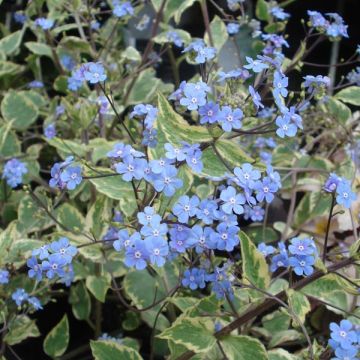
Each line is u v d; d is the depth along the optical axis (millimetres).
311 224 202
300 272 124
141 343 195
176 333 140
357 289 129
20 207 190
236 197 122
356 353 113
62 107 199
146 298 179
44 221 189
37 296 180
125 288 179
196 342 139
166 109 129
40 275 141
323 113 207
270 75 140
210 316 143
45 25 215
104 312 212
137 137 190
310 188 207
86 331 211
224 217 123
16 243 171
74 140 205
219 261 158
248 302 153
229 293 141
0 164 208
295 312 127
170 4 213
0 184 208
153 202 133
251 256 133
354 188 197
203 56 148
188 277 139
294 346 190
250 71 175
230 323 142
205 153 137
